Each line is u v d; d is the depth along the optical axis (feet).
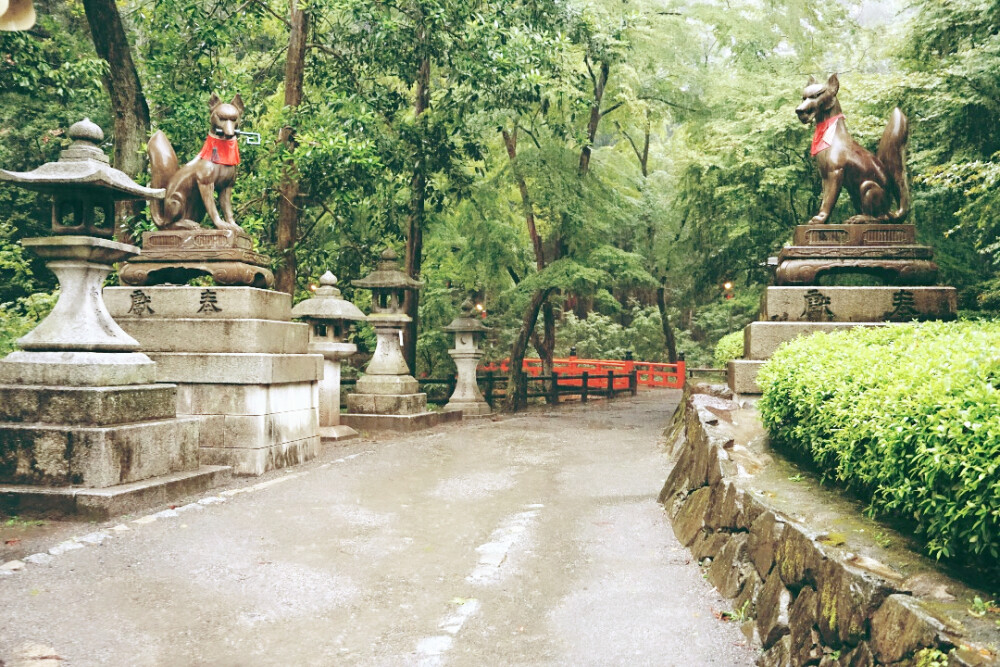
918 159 39.96
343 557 18.04
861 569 10.99
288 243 45.62
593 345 99.14
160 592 15.29
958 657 8.36
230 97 42.75
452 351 53.11
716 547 17.17
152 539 18.65
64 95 46.68
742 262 58.39
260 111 50.83
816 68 51.55
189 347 28.58
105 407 21.36
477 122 49.93
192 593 15.33
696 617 14.53
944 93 36.88
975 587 10.40
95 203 23.53
